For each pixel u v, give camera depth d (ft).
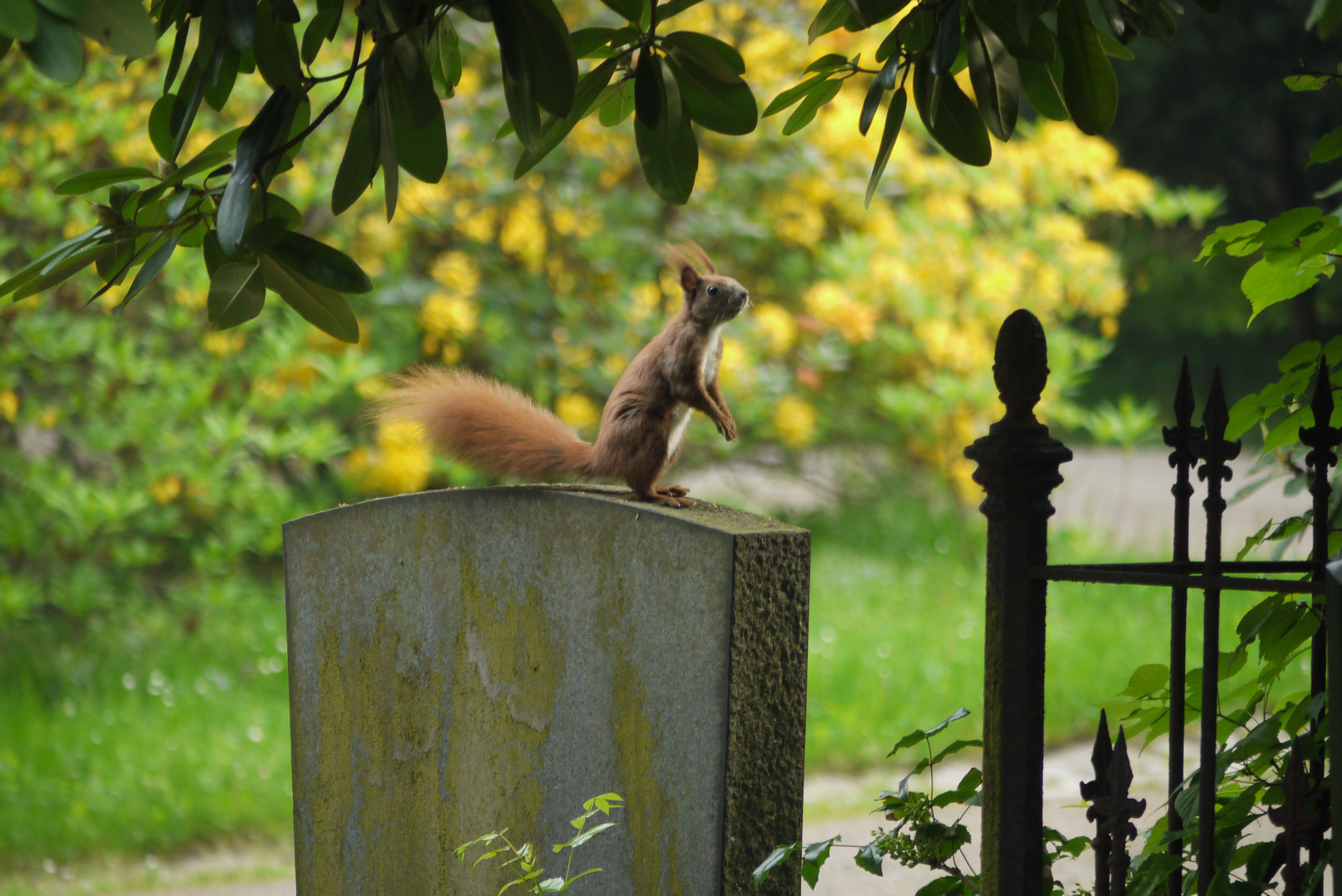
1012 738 13.82
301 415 47.98
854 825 30.42
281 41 13.83
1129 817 13.76
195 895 27.30
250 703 39.11
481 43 50.96
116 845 29.76
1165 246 126.93
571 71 13.14
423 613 20.62
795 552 16.76
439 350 52.65
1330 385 15.40
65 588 42.73
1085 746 36.76
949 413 56.70
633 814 17.42
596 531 17.97
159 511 45.78
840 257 55.93
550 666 18.63
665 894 16.96
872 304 57.11
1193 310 133.90
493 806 19.49
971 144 15.51
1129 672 41.57
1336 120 125.49
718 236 58.03
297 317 45.42
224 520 46.78
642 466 19.03
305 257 14.35
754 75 58.29
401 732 20.97
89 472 48.75
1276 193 139.85
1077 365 66.69
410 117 14.24
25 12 10.84
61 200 45.32
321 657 22.33
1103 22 15.06
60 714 37.37
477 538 19.77
